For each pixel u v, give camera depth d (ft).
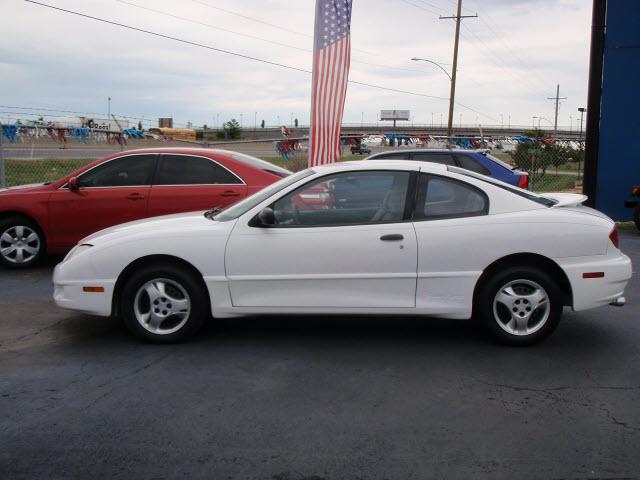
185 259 17.72
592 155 45.06
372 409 13.88
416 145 58.34
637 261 31.83
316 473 11.18
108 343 18.49
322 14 35.94
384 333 19.45
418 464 11.48
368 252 17.42
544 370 16.25
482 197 17.83
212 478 11.00
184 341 18.52
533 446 12.17
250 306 17.79
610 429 12.89
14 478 10.96
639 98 43.98
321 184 17.89
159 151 28.78
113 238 18.21
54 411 13.75
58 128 44.80
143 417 13.44
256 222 17.74
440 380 15.57
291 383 15.39
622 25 43.55
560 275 17.71
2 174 41.22
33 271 28.55
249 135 247.70
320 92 36.60
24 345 18.35
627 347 18.12
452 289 17.51
